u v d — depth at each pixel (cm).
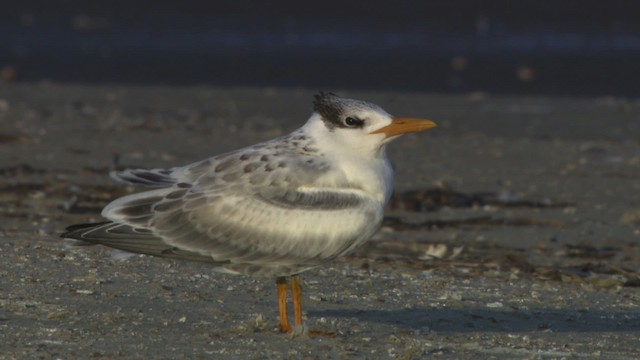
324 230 885
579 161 2097
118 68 4053
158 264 1164
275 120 2595
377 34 5619
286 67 4259
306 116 2684
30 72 3828
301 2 6241
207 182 892
